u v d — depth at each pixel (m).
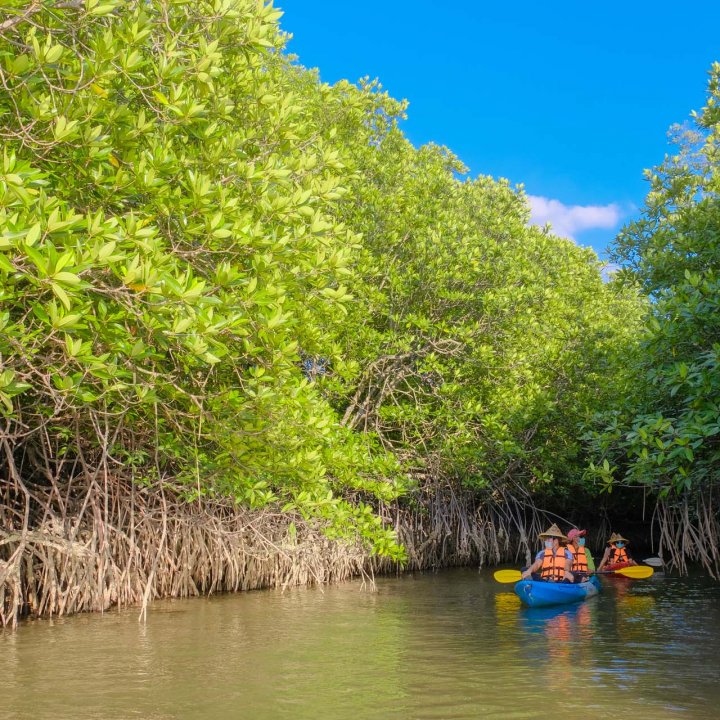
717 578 14.27
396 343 14.23
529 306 15.75
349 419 15.22
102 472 9.38
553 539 11.80
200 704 5.30
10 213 5.03
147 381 7.10
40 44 6.32
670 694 5.54
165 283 5.44
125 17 6.78
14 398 7.70
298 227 7.58
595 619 9.39
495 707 5.22
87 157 6.16
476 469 16.50
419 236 14.74
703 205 9.95
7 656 6.84
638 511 25.05
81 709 5.18
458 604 10.80
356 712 5.11
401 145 16.02
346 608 10.23
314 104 14.04
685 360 8.88
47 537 8.51
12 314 6.32
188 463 9.18
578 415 15.80
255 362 7.47
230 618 9.15
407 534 15.93
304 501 9.68
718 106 10.31
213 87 6.99
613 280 11.73
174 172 6.65
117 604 9.47
